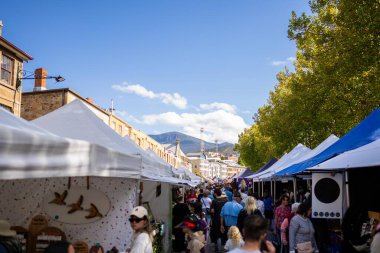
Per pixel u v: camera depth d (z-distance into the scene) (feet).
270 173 50.16
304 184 75.51
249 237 9.75
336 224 27.76
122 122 118.62
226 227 33.32
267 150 140.67
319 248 24.62
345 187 25.25
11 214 19.36
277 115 93.50
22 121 12.84
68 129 21.13
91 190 20.08
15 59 69.26
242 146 197.98
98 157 13.35
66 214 19.74
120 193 20.30
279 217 33.50
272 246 13.23
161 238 31.14
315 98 59.11
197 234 19.97
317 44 51.11
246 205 26.99
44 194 19.80
